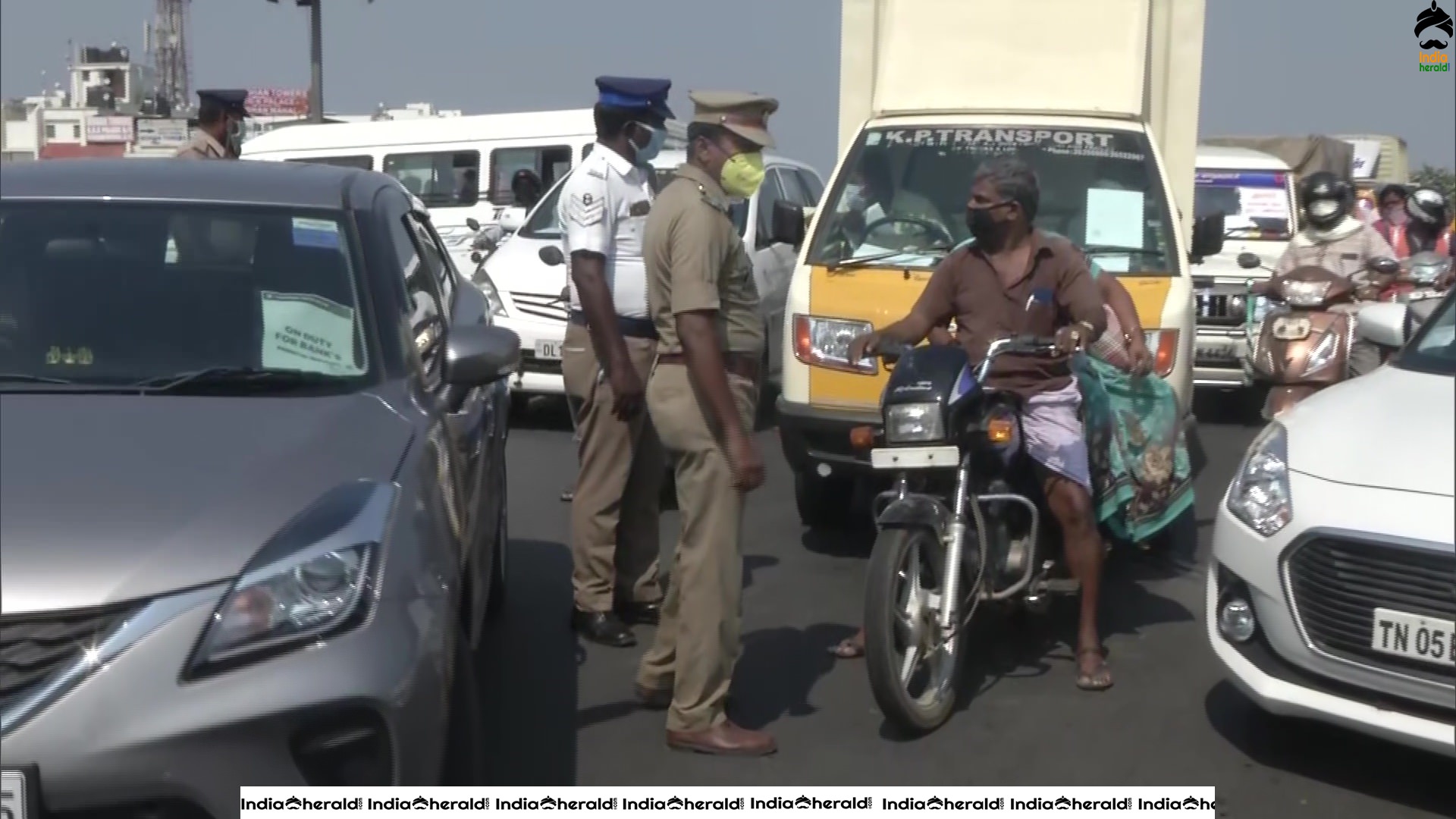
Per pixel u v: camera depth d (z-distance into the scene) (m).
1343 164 19.61
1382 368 5.39
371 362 4.31
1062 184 7.60
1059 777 4.77
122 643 3.14
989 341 5.47
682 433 4.74
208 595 3.21
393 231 4.88
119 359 4.20
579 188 5.66
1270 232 13.38
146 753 3.09
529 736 5.05
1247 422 11.80
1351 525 4.33
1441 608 4.19
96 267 4.45
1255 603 4.64
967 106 8.09
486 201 15.07
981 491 5.32
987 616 6.38
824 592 6.84
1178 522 7.34
